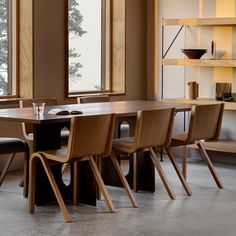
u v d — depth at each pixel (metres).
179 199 7.52
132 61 10.52
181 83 10.20
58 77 9.36
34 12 8.95
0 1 9.02
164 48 10.33
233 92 9.73
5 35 9.06
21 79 9.07
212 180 8.46
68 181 8.34
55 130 7.26
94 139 6.89
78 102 8.78
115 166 7.38
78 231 6.45
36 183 7.22
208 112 7.91
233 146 9.21
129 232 6.43
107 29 10.46
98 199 7.52
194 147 9.38
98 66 10.41
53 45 9.25
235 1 9.68
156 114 7.33
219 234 6.41
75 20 10.05
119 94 10.33
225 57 9.76
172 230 6.49
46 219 6.79
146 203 7.35
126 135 8.94
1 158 8.78
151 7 10.53
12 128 8.80
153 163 7.76
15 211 7.04
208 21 9.53
